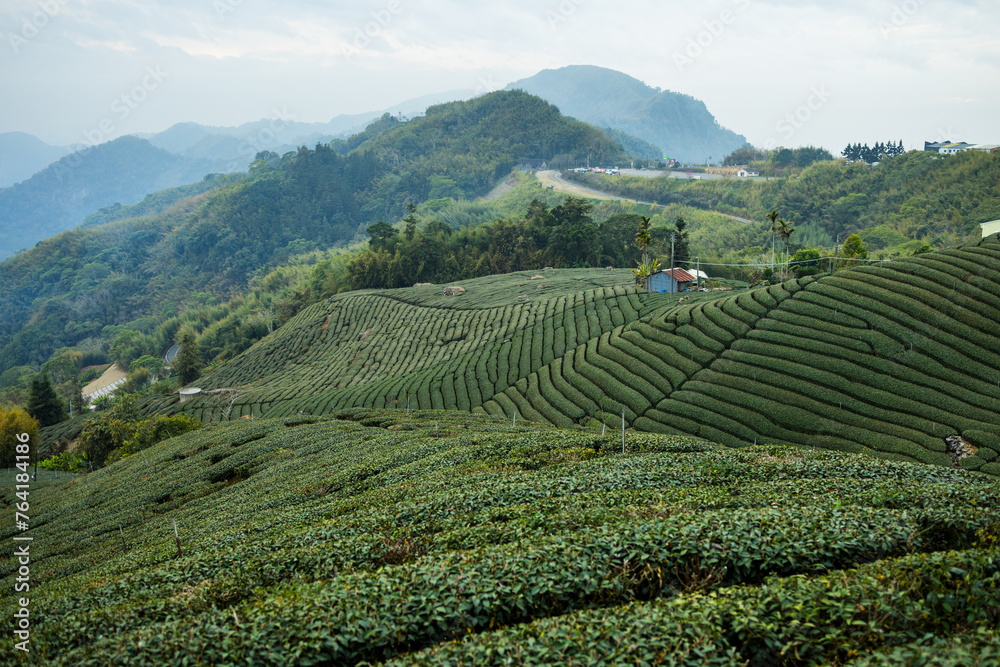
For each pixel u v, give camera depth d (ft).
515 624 44.34
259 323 556.92
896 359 165.48
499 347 284.00
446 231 603.67
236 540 88.99
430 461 111.04
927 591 40.29
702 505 62.54
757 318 201.98
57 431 357.41
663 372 197.57
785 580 42.60
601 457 96.63
